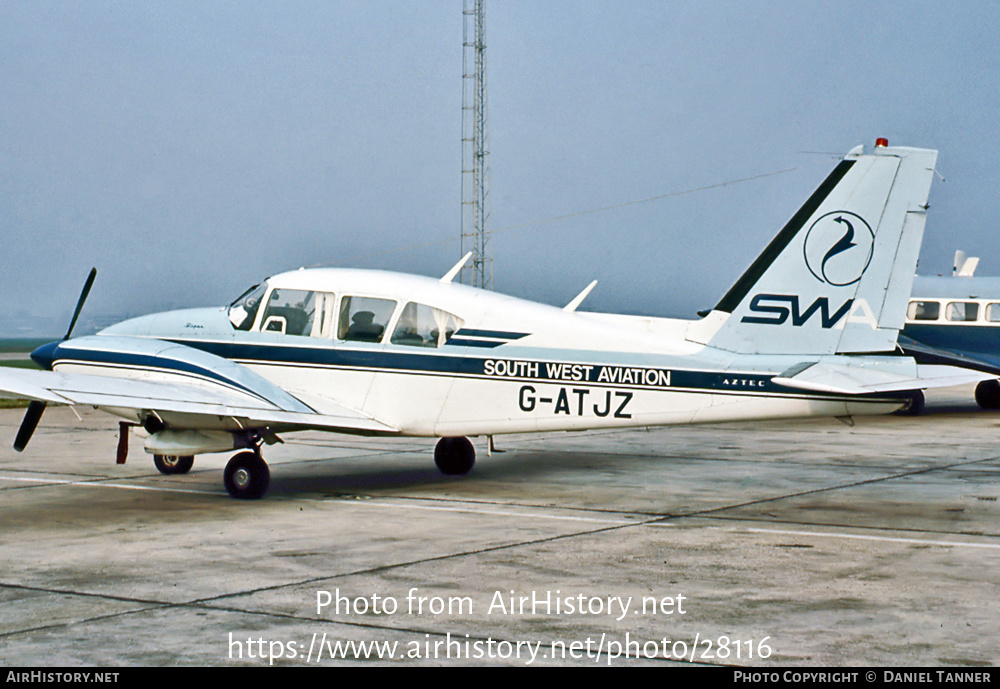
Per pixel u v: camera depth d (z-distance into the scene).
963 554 7.46
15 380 9.16
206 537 8.25
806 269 10.56
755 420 10.35
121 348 10.56
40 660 5.07
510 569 7.00
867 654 5.13
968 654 5.11
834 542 7.93
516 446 15.40
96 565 7.20
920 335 23.11
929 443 15.71
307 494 10.67
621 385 10.30
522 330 10.55
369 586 6.54
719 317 10.60
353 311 11.01
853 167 10.52
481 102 49.81
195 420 10.32
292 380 11.11
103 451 14.83
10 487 11.25
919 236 10.54
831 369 10.30
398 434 10.88
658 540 8.03
